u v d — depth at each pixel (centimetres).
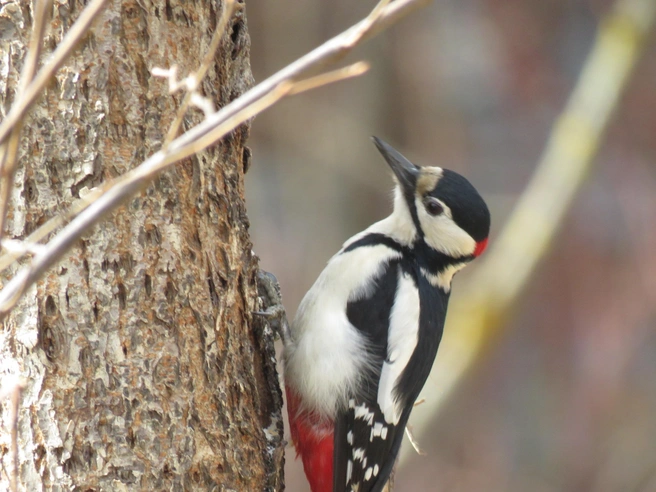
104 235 689
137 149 702
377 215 1850
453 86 1909
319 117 1841
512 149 1936
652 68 1947
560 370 1923
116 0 693
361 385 925
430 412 1476
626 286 1916
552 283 1938
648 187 1934
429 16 1891
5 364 677
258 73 1852
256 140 1862
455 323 1518
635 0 1597
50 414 675
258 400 821
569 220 1933
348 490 936
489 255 1814
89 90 686
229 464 759
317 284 962
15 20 672
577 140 1556
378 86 1862
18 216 673
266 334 851
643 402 1892
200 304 736
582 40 1942
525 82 1934
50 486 676
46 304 676
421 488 1839
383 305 948
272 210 1861
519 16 1938
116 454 689
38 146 676
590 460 1881
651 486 1858
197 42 737
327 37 1847
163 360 709
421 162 1878
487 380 1923
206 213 745
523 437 1906
